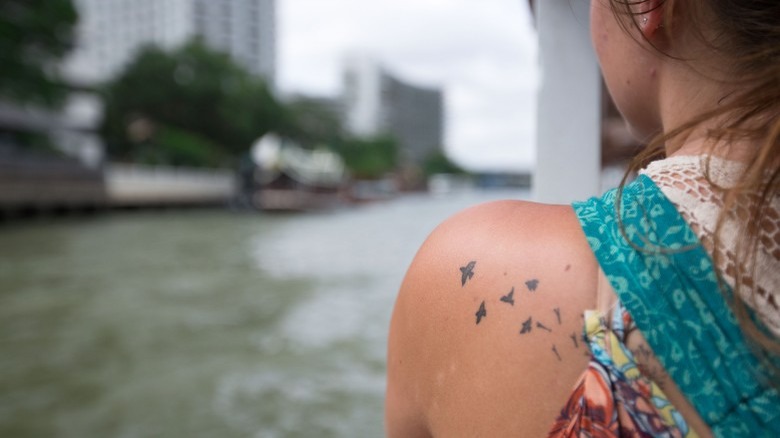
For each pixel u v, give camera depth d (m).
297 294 10.96
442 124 150.75
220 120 49.41
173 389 6.04
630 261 0.43
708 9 0.47
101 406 5.64
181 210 37.25
